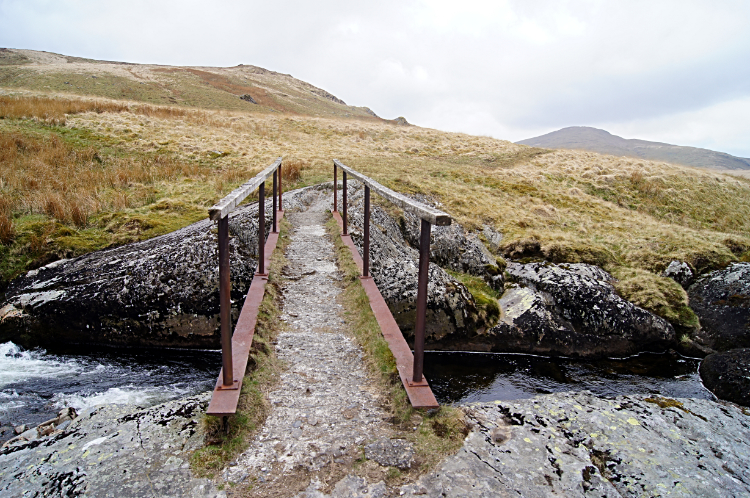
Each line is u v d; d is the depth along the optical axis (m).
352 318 4.73
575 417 3.32
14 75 39.19
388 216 9.66
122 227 8.06
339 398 3.34
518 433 3.04
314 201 11.01
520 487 2.51
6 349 5.45
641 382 6.20
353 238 7.31
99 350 5.68
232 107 39.53
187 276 6.00
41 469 2.63
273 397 3.31
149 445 2.79
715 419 3.49
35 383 4.75
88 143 14.62
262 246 5.50
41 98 21.22
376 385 3.52
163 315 5.81
